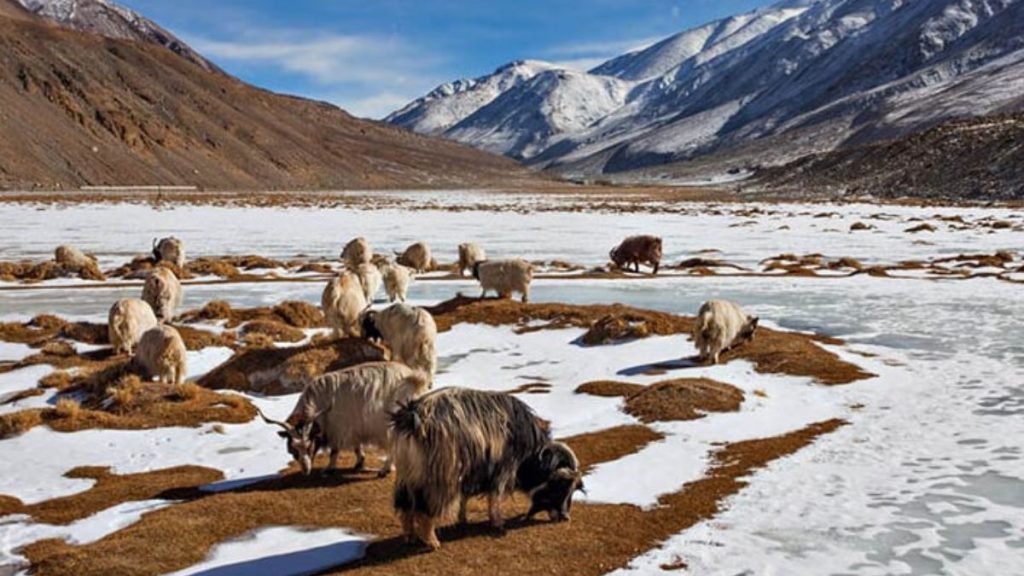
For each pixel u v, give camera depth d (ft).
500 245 160.15
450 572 25.67
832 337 67.05
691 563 26.58
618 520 29.84
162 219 226.99
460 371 56.34
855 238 167.84
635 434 40.70
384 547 27.48
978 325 71.97
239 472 36.04
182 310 82.17
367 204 339.16
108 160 469.57
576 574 25.73
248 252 144.77
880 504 31.53
